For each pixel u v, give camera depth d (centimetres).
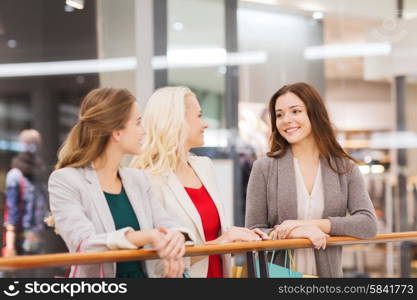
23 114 762
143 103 629
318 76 737
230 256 255
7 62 771
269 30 709
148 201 231
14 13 761
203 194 267
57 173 211
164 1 644
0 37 767
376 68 749
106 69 650
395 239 253
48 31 738
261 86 696
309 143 285
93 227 202
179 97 266
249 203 288
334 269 265
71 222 201
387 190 740
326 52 738
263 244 211
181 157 266
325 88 741
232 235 240
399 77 750
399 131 749
